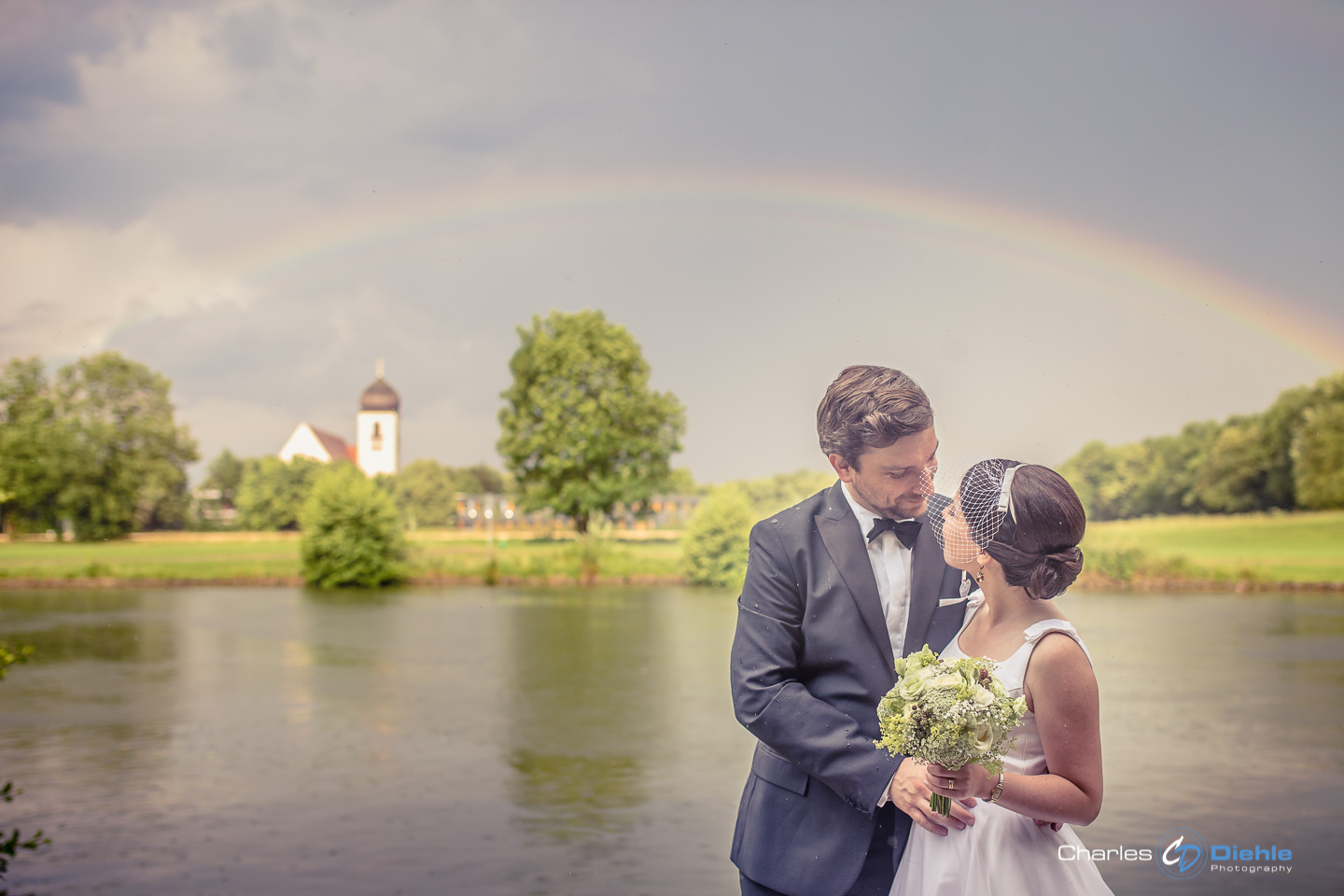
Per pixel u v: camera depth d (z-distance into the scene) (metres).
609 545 35.81
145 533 68.81
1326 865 6.14
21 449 64.56
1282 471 60.16
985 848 2.45
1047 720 2.25
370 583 33.19
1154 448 62.47
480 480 88.06
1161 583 30.52
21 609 25.23
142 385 68.06
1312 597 26.95
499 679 13.49
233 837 6.84
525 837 6.78
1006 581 2.37
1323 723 10.37
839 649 2.53
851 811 2.51
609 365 52.88
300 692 12.74
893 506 2.57
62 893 5.82
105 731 10.42
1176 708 11.25
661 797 7.77
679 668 14.43
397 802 7.68
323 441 104.31
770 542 2.64
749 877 2.61
